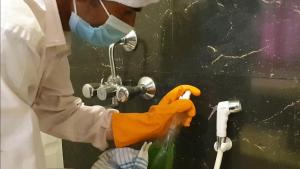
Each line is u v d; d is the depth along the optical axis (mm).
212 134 936
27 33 573
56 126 912
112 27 755
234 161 912
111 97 979
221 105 848
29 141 617
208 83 917
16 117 603
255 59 825
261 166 867
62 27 763
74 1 733
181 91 918
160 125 882
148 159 933
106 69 1129
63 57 836
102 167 929
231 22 845
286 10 760
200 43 909
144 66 1034
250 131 868
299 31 750
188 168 1008
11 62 576
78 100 961
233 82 872
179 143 1011
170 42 963
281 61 787
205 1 878
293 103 789
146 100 1058
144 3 727
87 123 922
